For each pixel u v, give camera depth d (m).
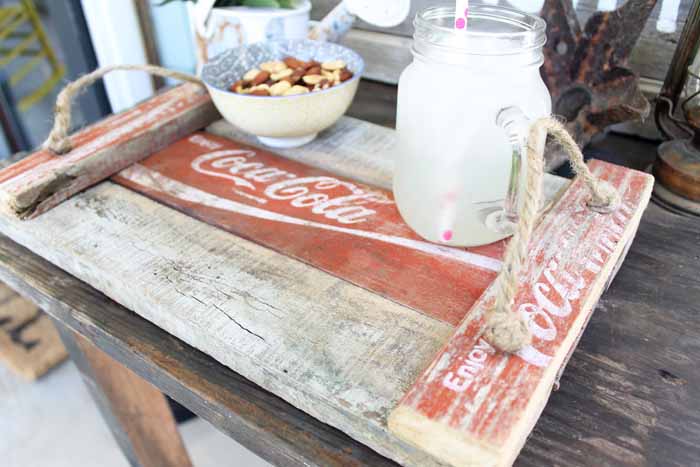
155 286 0.47
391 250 0.51
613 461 0.38
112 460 1.06
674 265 0.55
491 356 0.37
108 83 1.36
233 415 0.42
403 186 0.51
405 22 0.88
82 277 0.53
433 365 0.36
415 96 0.46
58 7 1.29
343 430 0.39
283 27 0.81
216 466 1.07
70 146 0.62
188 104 0.72
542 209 0.52
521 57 0.42
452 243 0.51
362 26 0.93
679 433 0.39
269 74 0.68
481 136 0.44
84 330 0.52
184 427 1.15
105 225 0.55
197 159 0.67
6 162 0.71
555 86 0.68
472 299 0.45
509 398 0.34
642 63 0.74
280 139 0.67
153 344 0.47
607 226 0.48
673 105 0.63
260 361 0.41
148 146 0.67
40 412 1.15
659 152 0.65
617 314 0.49
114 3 1.22
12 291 1.35
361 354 0.41
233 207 0.58
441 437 0.33
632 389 0.42
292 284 0.47
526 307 0.40
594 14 0.63
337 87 0.62
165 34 1.33
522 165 0.44
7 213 0.56
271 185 0.61
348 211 0.56
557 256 0.45
